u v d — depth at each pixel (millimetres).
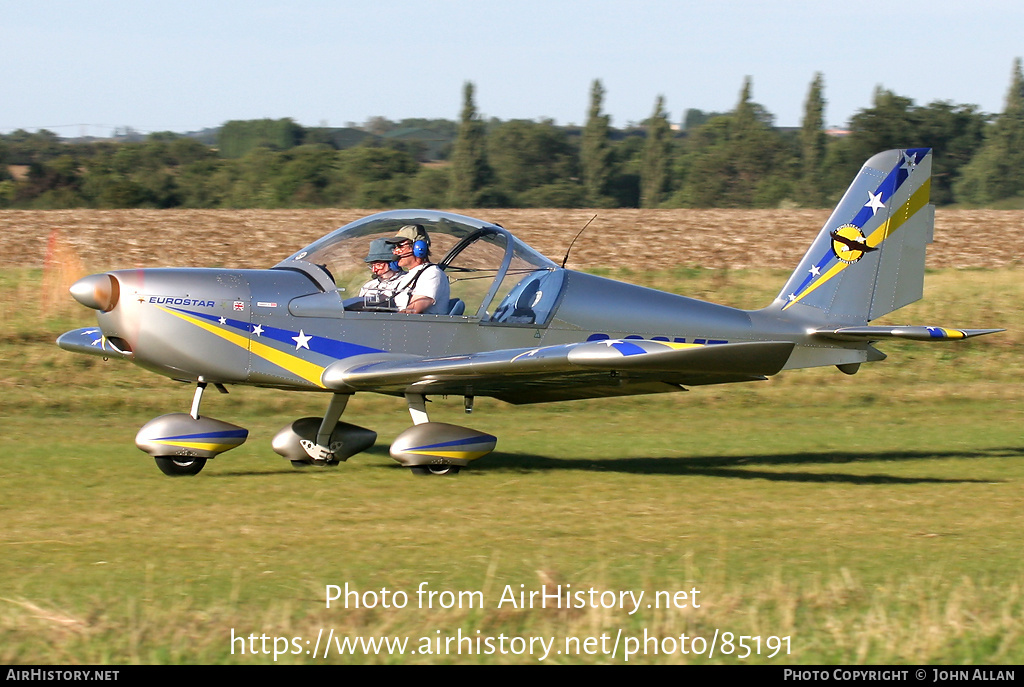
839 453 29328
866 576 16594
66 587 15328
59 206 191250
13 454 26172
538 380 23141
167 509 20688
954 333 26297
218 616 13938
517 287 25859
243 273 24047
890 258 29391
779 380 41906
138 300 23016
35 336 43812
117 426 31219
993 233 91875
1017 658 13117
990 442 31203
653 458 28203
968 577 16156
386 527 19500
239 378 23891
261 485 23156
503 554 17672
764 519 20844
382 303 24656
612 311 26875
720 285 60125
